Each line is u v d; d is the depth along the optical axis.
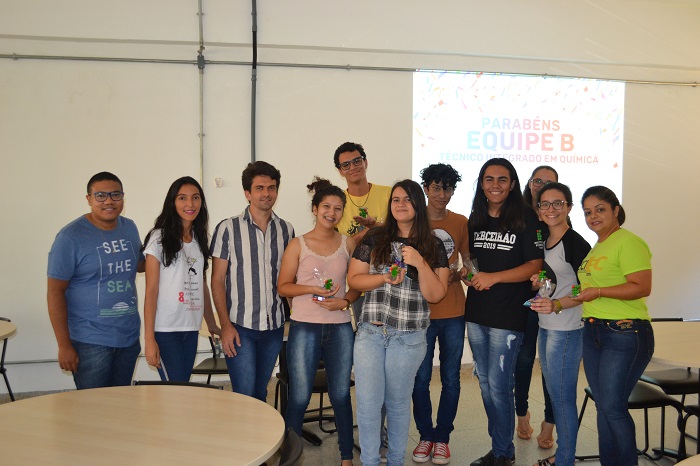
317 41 4.89
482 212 3.00
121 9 4.55
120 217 2.74
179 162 4.71
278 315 2.77
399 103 5.08
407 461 3.28
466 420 3.98
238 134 4.80
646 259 2.55
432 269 2.51
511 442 2.95
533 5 5.28
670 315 5.68
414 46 5.06
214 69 4.75
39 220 4.49
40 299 4.51
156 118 4.66
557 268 2.86
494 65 5.26
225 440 1.65
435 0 5.08
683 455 3.19
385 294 2.51
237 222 2.74
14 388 4.50
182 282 2.60
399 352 2.48
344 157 3.28
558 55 5.35
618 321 2.56
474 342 3.00
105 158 4.59
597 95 5.48
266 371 2.76
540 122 5.38
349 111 4.99
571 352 2.79
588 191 2.73
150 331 2.52
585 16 5.39
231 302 2.71
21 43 4.43
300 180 4.93
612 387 2.57
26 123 4.44
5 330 3.41
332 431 3.77
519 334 2.87
